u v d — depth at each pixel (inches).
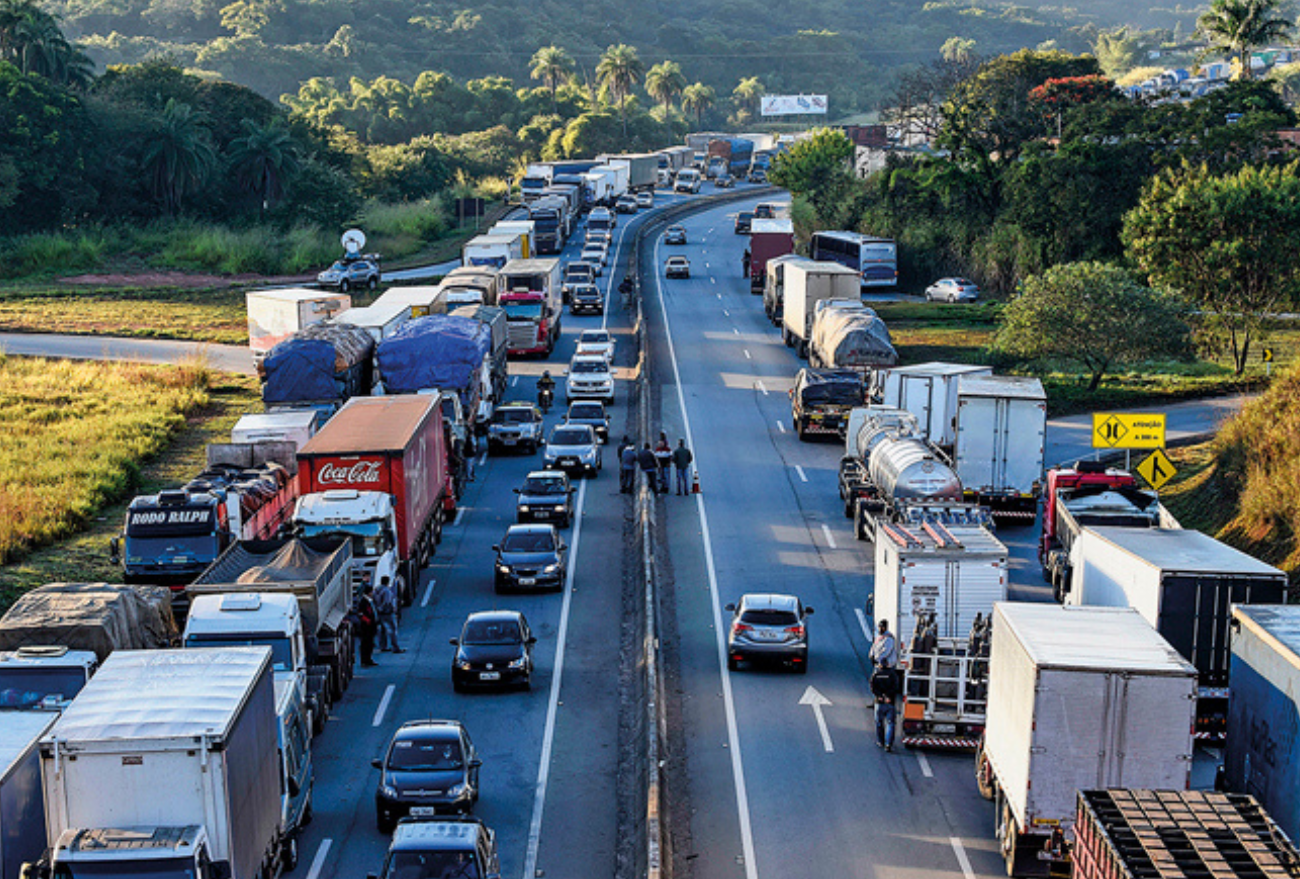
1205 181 3681.1
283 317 3420.3
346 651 1640.0
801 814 1268.5
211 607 1425.9
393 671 1705.2
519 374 3722.9
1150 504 1971.0
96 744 939.3
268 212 6953.7
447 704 1588.3
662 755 1363.2
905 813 1270.9
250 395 3467.0
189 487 1897.1
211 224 6673.2
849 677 1660.9
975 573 1496.1
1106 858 877.8
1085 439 2883.9
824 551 2197.3
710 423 3147.1
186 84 7751.0
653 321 4562.0
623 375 3727.9
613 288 5295.3
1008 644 1183.6
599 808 1305.4
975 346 3890.3
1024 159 5236.2
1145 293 3223.4
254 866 1031.0
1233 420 2301.9
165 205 6752.0
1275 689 1101.7
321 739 1481.3
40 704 1258.6
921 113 7322.8
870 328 3147.1
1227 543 1995.6
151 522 1777.8
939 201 5826.8
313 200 7052.2
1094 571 1593.3
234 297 5172.2
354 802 1317.7
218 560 1659.7
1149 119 4911.4
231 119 7795.3
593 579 2080.5
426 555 2144.4
